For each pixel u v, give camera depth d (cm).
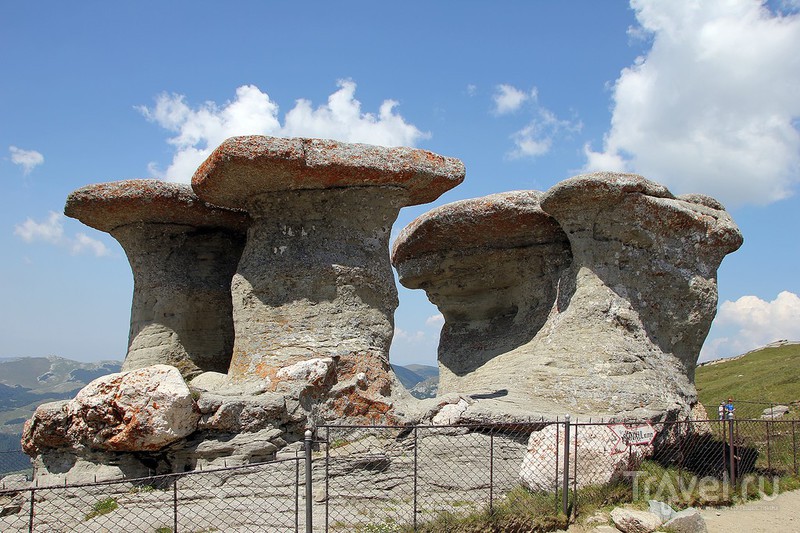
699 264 1199
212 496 800
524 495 814
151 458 871
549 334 1181
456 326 1467
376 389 989
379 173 995
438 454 922
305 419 908
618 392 1064
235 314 1021
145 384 834
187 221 1154
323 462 861
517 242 1322
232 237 1212
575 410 1059
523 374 1153
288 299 995
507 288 1390
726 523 827
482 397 1120
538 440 870
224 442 855
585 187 1102
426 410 998
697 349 1224
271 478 834
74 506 745
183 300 1142
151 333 1122
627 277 1148
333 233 1022
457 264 1398
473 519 722
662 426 1038
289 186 1002
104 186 1084
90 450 862
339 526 720
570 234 1180
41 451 889
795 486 1005
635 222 1125
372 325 1016
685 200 1219
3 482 887
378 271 1038
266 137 933
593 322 1121
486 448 938
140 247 1146
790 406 1759
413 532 696
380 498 822
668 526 759
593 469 843
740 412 1777
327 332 983
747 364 2716
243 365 984
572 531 753
